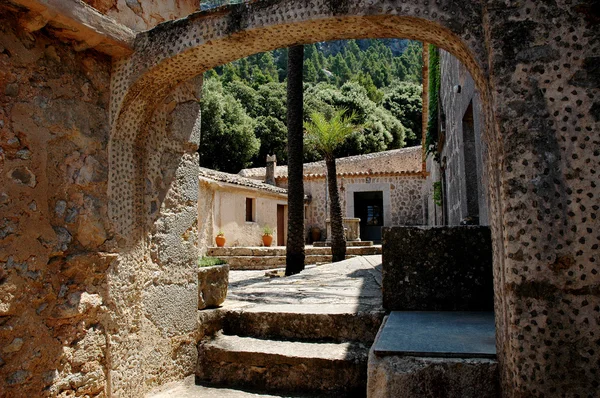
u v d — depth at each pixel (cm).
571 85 184
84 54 260
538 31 188
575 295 177
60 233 238
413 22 214
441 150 1048
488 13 195
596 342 174
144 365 289
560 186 182
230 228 1526
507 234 187
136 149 289
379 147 3175
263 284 606
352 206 2072
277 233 1986
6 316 211
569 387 175
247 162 2970
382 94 4506
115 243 270
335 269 798
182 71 272
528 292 182
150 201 301
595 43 183
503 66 191
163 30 262
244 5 241
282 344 337
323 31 237
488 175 213
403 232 355
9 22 219
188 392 309
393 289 353
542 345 179
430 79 1071
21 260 218
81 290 248
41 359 224
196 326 342
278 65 5969
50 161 236
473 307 340
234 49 256
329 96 3334
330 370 302
